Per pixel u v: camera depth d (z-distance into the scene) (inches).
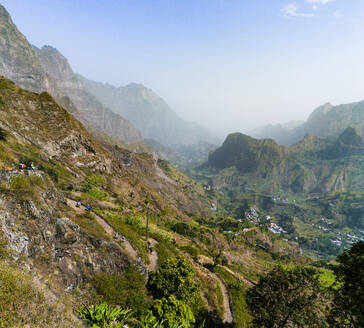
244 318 1304.1
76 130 3850.9
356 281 588.4
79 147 3750.0
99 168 3969.0
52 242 620.1
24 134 2659.9
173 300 687.1
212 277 1611.7
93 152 4094.5
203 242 3814.0
